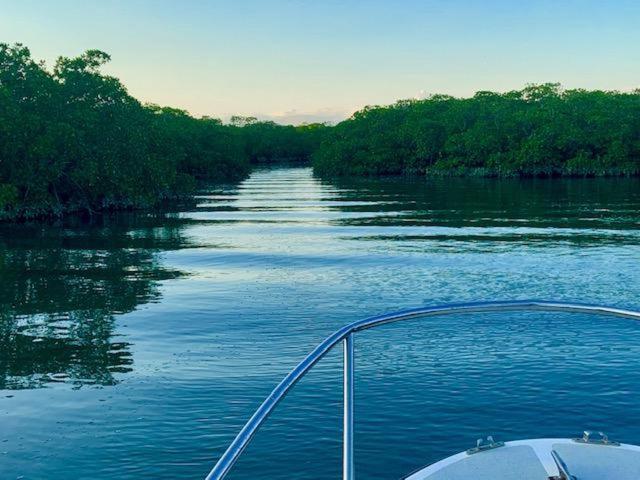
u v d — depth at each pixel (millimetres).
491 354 18516
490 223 54906
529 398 14961
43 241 49031
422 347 19406
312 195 97625
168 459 12383
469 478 4871
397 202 80875
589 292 27000
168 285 30766
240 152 189625
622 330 20844
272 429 13422
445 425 13500
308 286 29641
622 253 37125
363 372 17078
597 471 4859
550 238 44469
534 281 29641
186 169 156375
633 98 170125
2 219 66062
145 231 54750
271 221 60719
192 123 193625
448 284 29422
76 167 69812
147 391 16219
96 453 12789
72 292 29625
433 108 191750
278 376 16984
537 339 20016
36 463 12484
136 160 76188
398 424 13570
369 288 28891
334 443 12719
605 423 13508
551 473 4895
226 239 48188
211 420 14164
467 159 155625
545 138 142875
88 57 76875
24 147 64500
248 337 21125
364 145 174625
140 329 22656
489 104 172750
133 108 83812
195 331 22094
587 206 69062
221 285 30406
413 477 4957
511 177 145625
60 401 15797
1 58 69062
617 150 137750
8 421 14617
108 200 75438
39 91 69188
